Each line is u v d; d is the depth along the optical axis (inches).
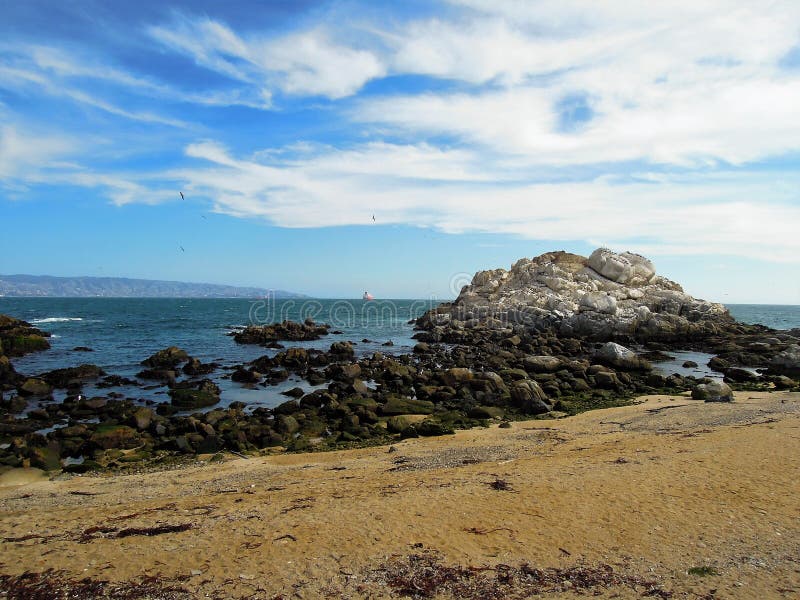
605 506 446.6
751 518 414.9
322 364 1662.2
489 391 1139.9
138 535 410.3
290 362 1590.8
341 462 674.2
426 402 1037.2
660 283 2819.9
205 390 1136.8
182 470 666.8
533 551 372.8
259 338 2263.8
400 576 341.4
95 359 1664.6
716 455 582.2
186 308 5027.1
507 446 714.8
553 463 593.0
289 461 697.6
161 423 880.3
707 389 1037.8
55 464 693.9
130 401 1088.2
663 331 2123.5
